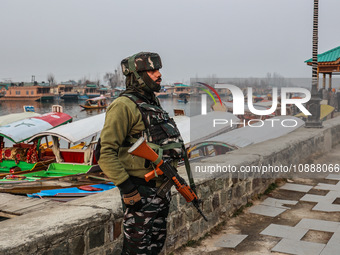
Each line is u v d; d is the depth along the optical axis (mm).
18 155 11953
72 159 11305
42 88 144375
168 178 3018
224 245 4891
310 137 9867
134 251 3080
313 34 13734
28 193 9719
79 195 9422
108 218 3619
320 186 7711
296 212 6199
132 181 2994
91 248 3455
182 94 157375
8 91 143750
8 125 12570
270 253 4648
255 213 6152
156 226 3270
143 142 2822
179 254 4605
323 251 4668
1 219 8031
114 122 2861
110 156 2836
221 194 5699
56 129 11297
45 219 3350
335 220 5781
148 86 3002
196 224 5051
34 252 2891
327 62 19562
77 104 126750
